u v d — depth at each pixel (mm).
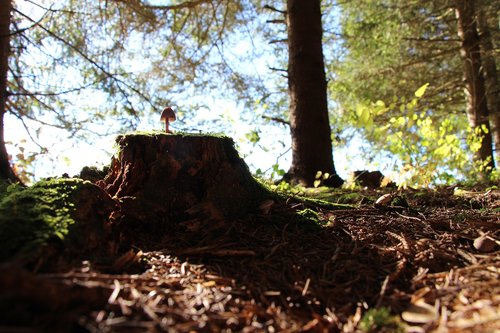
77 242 1845
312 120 5137
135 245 2123
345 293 1752
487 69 9594
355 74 9547
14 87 6094
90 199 2102
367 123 3365
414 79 9383
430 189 4137
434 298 1633
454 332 1326
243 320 1447
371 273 1939
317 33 5434
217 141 2580
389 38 9078
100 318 1261
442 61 9477
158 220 2314
